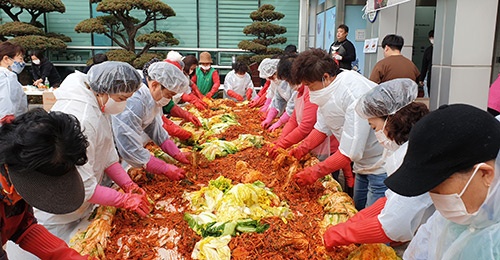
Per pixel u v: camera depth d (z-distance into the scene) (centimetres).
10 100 347
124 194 180
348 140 209
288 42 1216
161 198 209
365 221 148
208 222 175
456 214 99
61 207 107
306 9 1185
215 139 311
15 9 1132
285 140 283
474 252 100
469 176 91
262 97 516
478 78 464
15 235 135
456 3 450
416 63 933
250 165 259
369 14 678
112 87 180
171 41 1070
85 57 1168
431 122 95
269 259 150
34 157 98
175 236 170
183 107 497
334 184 222
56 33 1094
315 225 177
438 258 118
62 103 180
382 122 166
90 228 164
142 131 246
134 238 168
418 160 95
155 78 231
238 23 1189
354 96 216
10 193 109
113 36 1100
